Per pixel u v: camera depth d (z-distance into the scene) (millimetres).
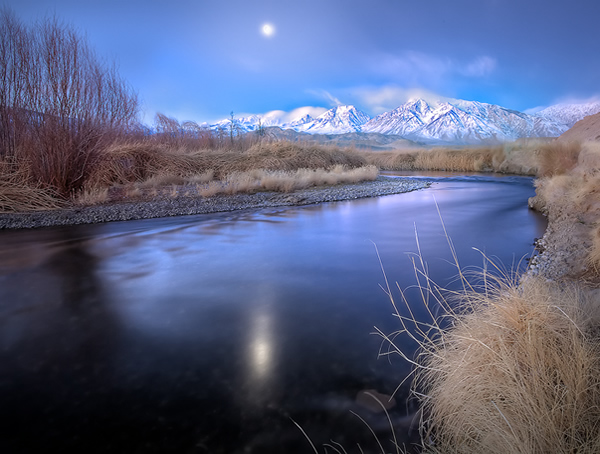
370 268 4121
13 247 5059
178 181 12734
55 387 1986
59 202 8250
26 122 8375
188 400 1875
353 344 2432
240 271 4051
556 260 3961
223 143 19766
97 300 3230
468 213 7828
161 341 2496
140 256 4652
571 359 1538
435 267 4113
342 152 20406
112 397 1898
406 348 2371
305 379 2047
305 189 12469
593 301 2238
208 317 2877
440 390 1777
